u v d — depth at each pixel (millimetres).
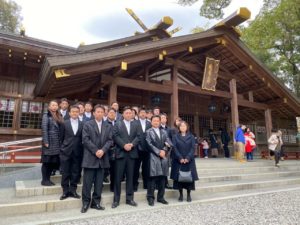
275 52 17234
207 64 9055
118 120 4602
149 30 10922
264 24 16234
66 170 4211
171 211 4035
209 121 12547
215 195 5258
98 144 4035
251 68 9898
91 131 4055
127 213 3883
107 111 5305
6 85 8742
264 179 7160
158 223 3412
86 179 3959
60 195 4453
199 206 4387
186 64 8984
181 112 11562
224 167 7711
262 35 16672
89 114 5406
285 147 14844
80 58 6031
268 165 8758
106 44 10195
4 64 8812
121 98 10047
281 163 9477
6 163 7293
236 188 5941
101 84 7578
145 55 7309
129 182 4355
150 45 7273
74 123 4387
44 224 3303
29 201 3963
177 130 5387
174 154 4645
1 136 8492
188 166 4555
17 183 4984
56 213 3789
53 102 4711
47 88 7004
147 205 4320
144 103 10500
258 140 14195
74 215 3670
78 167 4340
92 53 6254
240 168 7602
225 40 9172
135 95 10375
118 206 4211
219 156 12320
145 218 3631
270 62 17281
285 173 8023
